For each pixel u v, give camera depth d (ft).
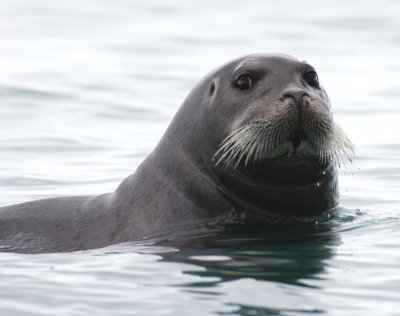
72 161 167.43
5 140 183.32
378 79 255.09
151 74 263.29
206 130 108.47
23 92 230.89
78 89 238.07
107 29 349.41
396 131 189.16
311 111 100.12
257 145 102.06
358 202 132.67
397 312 74.18
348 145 105.91
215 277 84.89
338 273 86.02
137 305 76.69
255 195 106.42
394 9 371.97
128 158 169.68
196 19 368.27
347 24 348.79
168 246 98.73
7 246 109.70
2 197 140.05
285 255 93.30
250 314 73.46
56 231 110.73
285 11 379.76
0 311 75.82
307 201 107.55
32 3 410.93
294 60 108.17
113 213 110.32
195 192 107.65
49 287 82.69
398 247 96.68
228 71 110.01
